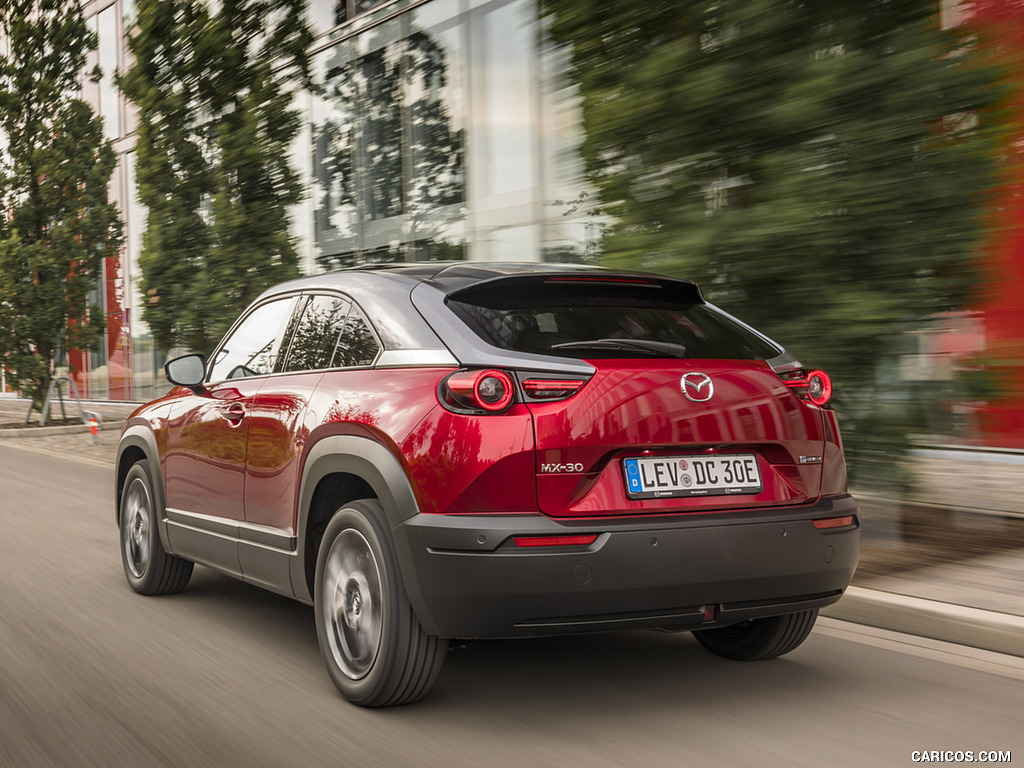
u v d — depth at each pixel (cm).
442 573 362
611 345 387
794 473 406
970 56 578
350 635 411
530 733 375
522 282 409
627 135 676
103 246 2350
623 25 673
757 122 621
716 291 655
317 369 460
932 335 617
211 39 1358
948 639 504
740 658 471
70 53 2295
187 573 616
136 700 415
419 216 1566
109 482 1290
